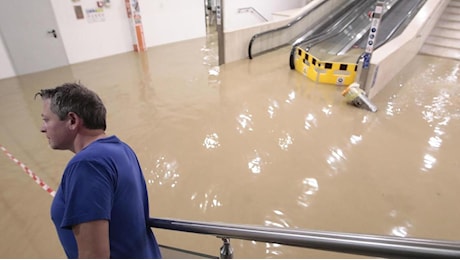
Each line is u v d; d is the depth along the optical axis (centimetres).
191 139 360
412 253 73
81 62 689
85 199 77
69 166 82
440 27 671
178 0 833
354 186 277
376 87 447
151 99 473
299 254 217
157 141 357
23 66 606
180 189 281
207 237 234
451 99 440
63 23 638
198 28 923
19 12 571
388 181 282
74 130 93
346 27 717
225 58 638
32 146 356
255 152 332
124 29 748
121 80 563
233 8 943
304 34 763
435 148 328
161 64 659
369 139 348
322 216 246
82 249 79
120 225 91
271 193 273
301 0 1152
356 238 84
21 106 464
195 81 548
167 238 233
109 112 431
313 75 528
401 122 382
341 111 415
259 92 488
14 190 284
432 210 248
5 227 242
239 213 252
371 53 408
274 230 101
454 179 281
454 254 70
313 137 356
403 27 600
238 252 218
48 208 262
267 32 687
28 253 219
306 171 299
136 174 103
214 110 430
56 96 92
